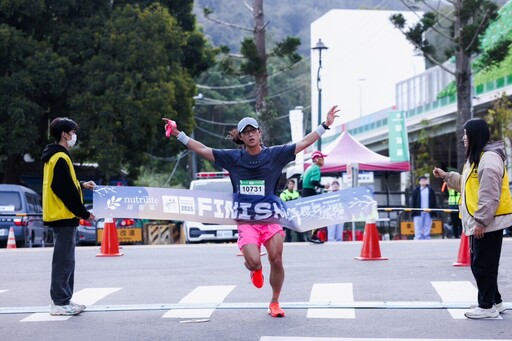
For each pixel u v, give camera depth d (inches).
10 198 1000.9
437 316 351.6
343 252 681.6
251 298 416.5
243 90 3253.0
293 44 1293.1
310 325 334.0
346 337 308.2
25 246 986.1
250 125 339.9
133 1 1587.1
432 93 2129.7
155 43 1465.3
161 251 737.6
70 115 1457.9
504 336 308.2
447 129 1921.8
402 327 327.6
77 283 494.6
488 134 337.1
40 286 490.6
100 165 1427.2
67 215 364.5
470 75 1325.0
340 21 3043.8
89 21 1475.1
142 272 552.7
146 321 351.6
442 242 793.6
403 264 570.6
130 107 1418.6
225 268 567.2
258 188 344.5
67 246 369.1
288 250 711.7
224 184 933.8
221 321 347.9
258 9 1299.2
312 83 3073.3
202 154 348.2
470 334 312.3
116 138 1467.8
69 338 316.2
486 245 336.5
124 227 1026.7
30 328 338.6
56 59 1405.0
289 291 438.6
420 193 994.7
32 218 1038.4
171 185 2979.8
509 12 1636.3
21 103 1360.7
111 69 1440.7
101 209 374.0
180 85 1523.1
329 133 2773.1
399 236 1077.1
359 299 402.6
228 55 1321.4
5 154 1414.9
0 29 1362.0
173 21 1515.7
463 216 346.0
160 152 1697.8
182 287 468.1
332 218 375.6
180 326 338.3
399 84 2452.0
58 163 359.9
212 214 372.2
